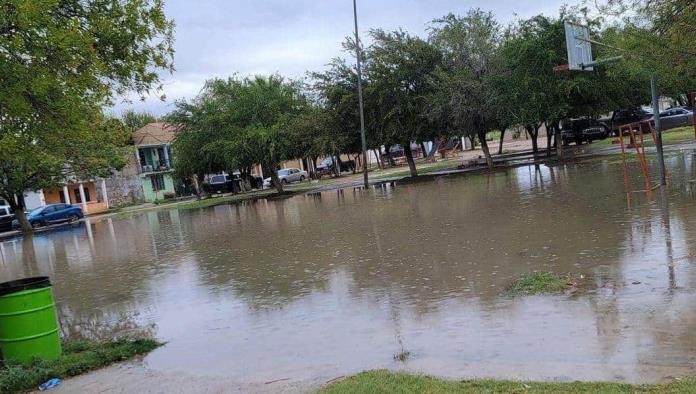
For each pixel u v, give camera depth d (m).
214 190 57.75
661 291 7.07
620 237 10.40
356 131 37.28
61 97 8.14
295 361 6.36
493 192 21.20
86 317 10.21
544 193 18.53
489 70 32.28
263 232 19.48
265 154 40.59
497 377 5.07
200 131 43.97
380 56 34.88
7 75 7.30
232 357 6.79
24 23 7.06
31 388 6.04
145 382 6.03
